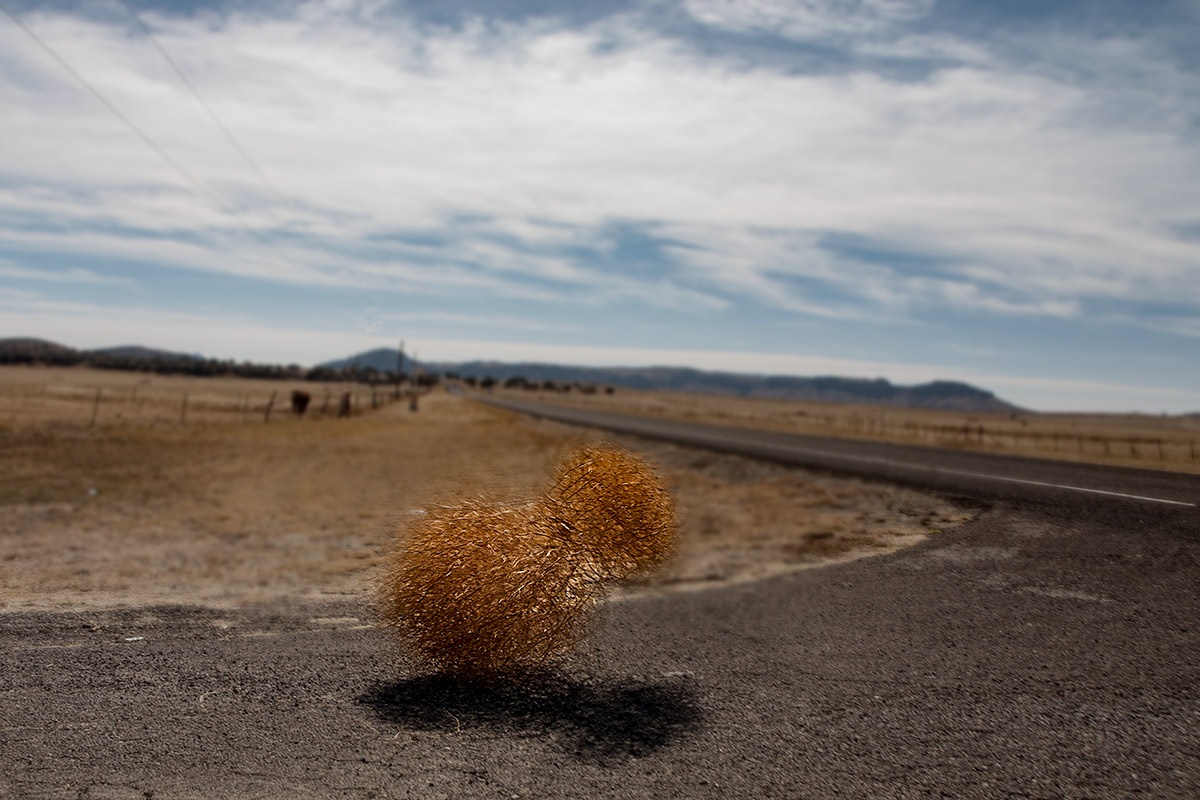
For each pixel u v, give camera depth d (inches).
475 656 173.5
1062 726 157.8
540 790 134.5
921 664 197.9
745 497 555.8
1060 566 281.9
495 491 183.2
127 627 233.0
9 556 388.8
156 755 143.9
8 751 143.9
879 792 134.0
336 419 2025.1
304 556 378.9
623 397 7283.5
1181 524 326.3
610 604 269.0
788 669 197.5
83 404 2012.8
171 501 632.4
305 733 155.3
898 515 422.3
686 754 148.7
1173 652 194.4
